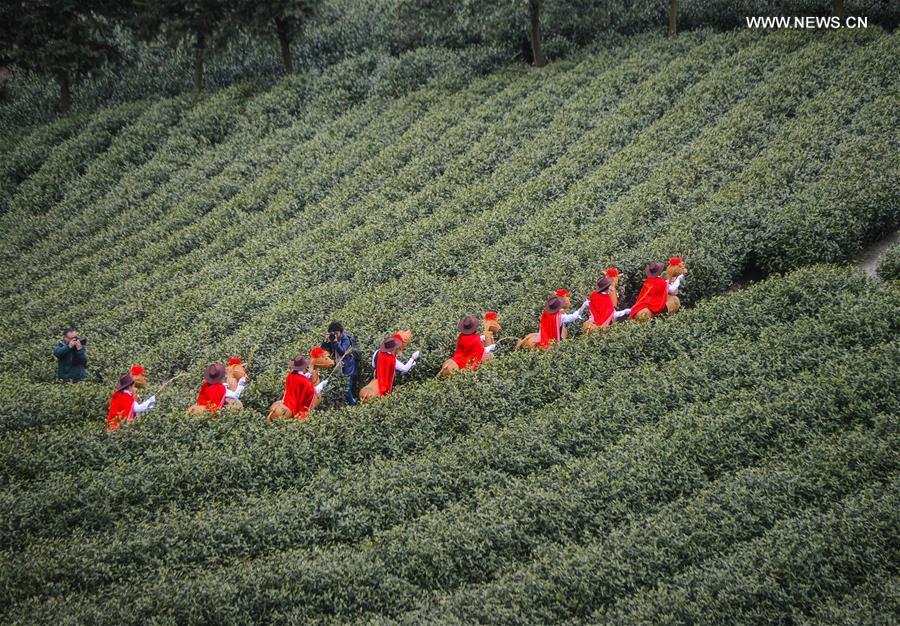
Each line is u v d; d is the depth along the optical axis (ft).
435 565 40.34
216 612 38.11
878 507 38.22
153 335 72.43
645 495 42.60
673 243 67.87
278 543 43.29
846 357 49.42
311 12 125.80
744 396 48.11
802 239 66.39
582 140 94.02
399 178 93.86
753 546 38.11
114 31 151.33
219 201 100.53
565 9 120.47
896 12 112.88
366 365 61.36
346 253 80.64
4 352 72.54
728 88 95.91
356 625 37.47
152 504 46.60
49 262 95.91
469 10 122.11
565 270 67.87
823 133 80.69
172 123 120.57
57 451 50.31
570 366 54.24
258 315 72.38
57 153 118.83
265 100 119.55
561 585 37.73
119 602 38.88
